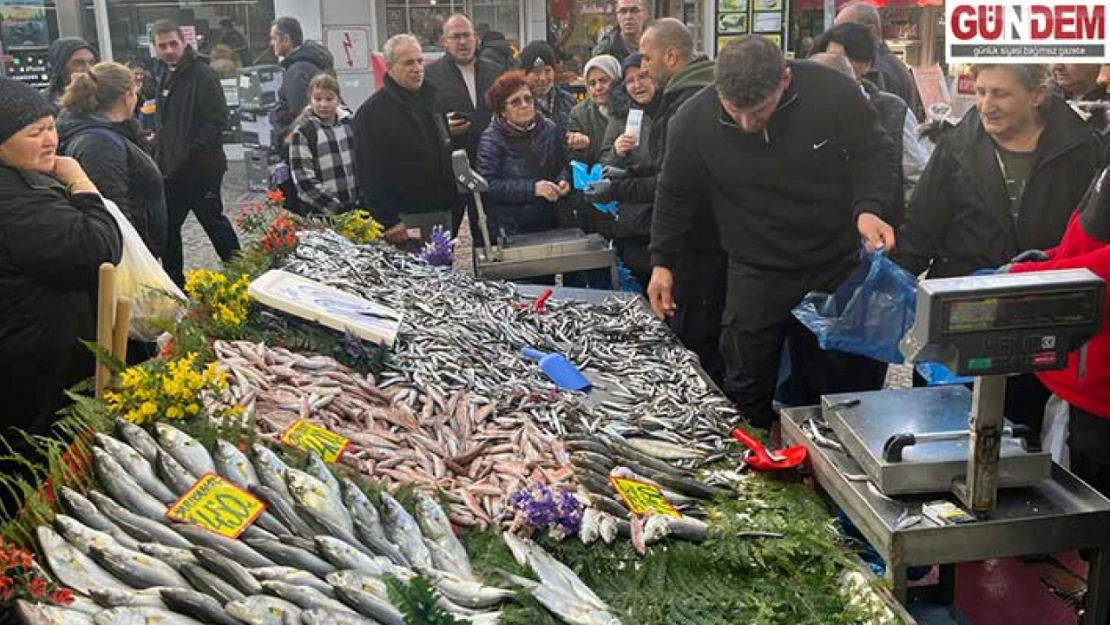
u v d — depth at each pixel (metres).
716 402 3.24
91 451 2.26
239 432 2.40
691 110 3.81
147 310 3.48
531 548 2.22
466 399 3.00
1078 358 2.50
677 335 4.55
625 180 4.89
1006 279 2.08
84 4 11.01
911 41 9.81
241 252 4.11
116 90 5.14
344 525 2.16
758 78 3.35
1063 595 3.42
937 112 6.97
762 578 2.25
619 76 5.65
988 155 3.65
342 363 3.12
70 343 3.24
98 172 4.93
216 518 2.11
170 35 6.89
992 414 2.16
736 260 3.91
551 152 5.61
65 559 1.94
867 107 3.67
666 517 2.35
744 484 2.65
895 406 2.61
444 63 6.59
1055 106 3.58
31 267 3.08
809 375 4.05
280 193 5.14
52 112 3.17
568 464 2.66
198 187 7.11
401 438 2.69
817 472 2.63
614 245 5.17
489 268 4.85
